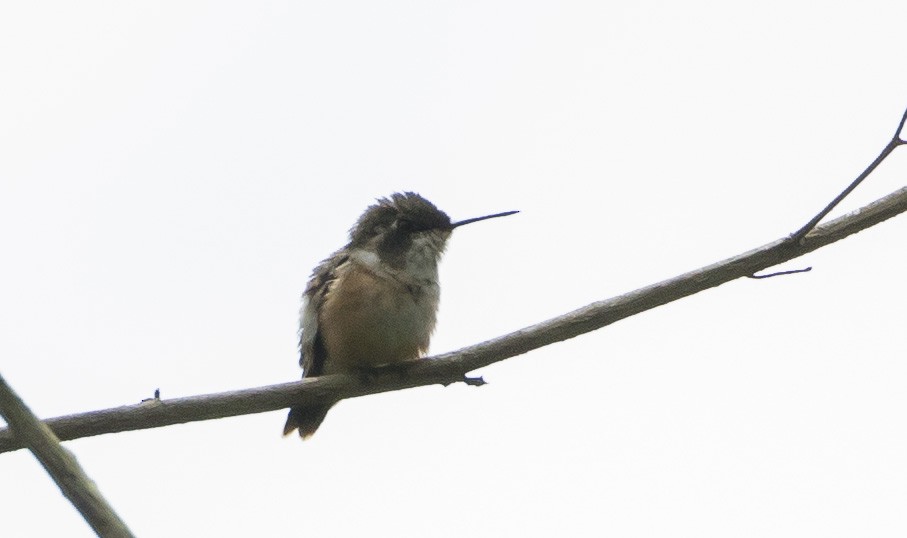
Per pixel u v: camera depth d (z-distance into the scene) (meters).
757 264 10.21
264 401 10.55
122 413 9.63
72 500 5.68
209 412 10.07
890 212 10.20
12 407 5.79
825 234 10.21
